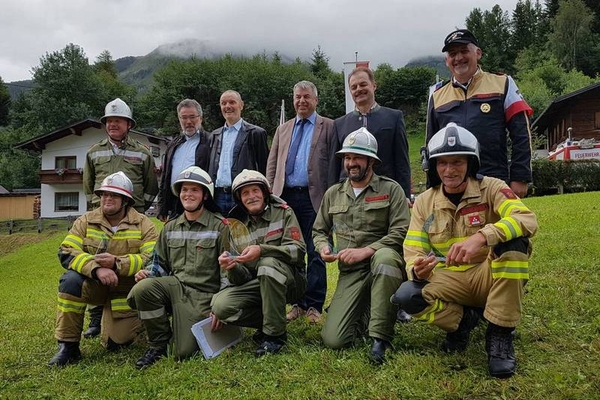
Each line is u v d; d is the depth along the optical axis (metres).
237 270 3.89
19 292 9.84
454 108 4.06
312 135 5.09
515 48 73.50
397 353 3.44
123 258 4.23
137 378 3.54
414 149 49.03
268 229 4.15
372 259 3.68
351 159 3.95
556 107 28.97
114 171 5.29
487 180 3.36
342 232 4.05
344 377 3.19
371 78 4.71
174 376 3.49
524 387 2.84
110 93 67.12
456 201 3.40
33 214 36.59
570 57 64.19
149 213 24.77
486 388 2.89
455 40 3.95
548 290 4.54
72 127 31.33
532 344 3.45
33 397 3.38
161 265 4.32
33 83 60.91
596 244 6.00
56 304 7.36
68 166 32.34
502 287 3.05
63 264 4.23
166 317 4.01
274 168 5.29
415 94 64.25
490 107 3.93
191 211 4.29
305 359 3.54
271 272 3.81
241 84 60.94
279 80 62.03
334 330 3.74
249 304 3.98
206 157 5.54
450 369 3.18
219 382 3.33
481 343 3.57
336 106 59.56
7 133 60.19
